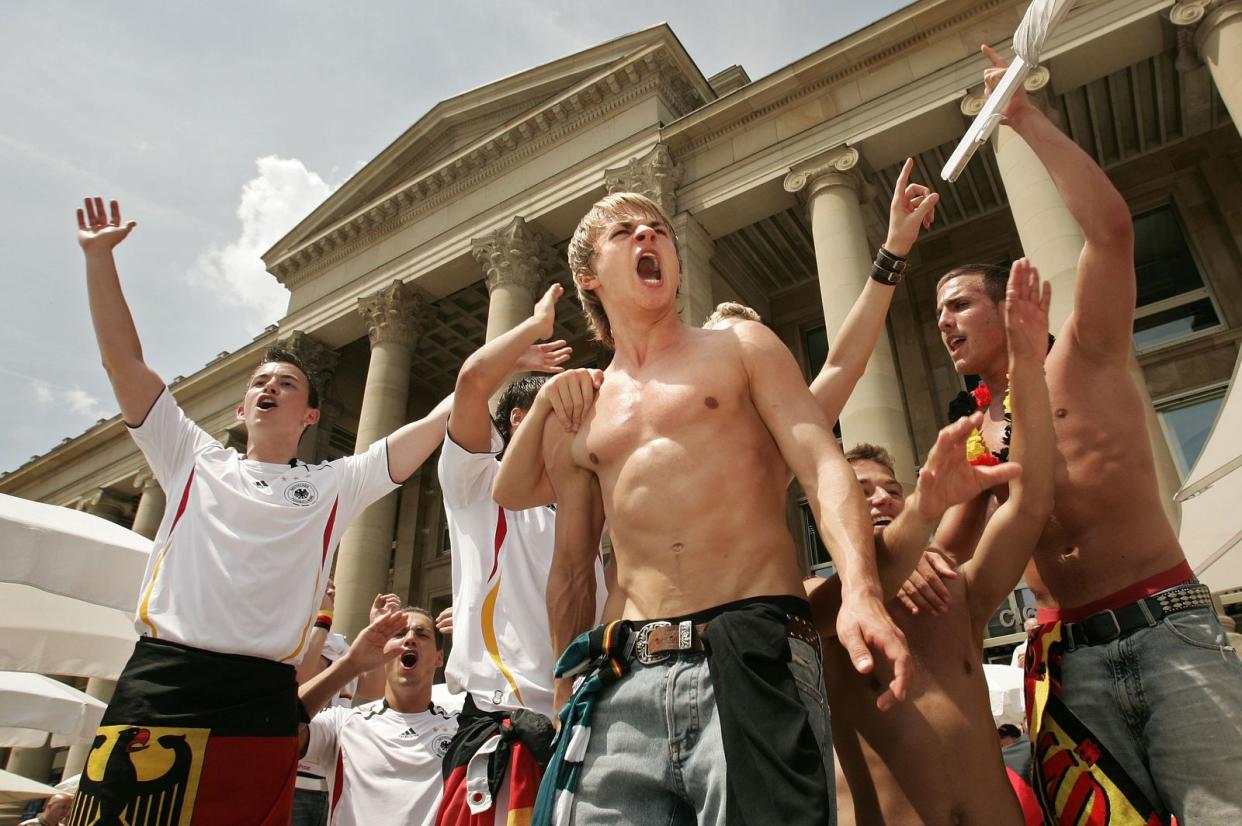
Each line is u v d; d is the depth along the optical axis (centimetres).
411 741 404
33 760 2519
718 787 144
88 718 852
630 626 168
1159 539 232
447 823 274
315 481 332
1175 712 205
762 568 169
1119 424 243
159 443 327
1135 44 1334
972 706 238
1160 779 207
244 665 279
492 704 290
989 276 294
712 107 1712
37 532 465
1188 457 1404
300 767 456
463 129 2238
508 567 314
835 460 173
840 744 249
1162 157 1636
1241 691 201
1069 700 231
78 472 3031
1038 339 225
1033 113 262
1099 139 1636
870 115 1552
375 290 2155
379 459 354
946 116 1480
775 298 2036
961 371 295
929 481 196
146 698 263
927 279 1809
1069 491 242
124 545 487
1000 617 1390
